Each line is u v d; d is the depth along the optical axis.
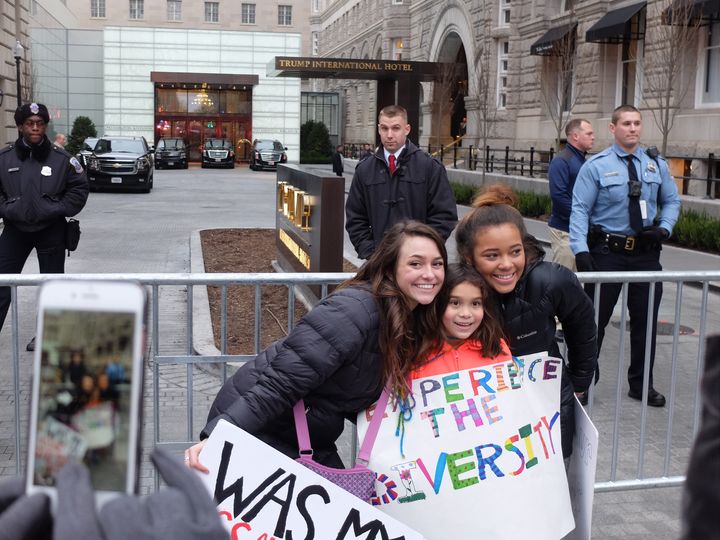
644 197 5.86
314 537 2.61
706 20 19.73
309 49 81.25
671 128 19.06
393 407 2.87
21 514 0.88
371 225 5.87
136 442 0.95
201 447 2.68
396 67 33.16
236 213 20.67
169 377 6.45
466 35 37.12
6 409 5.66
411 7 48.34
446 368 2.91
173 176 38.25
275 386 2.74
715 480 1.00
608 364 7.28
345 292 2.84
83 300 0.96
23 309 8.77
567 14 26.75
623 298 4.32
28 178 6.79
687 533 1.03
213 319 8.08
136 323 0.96
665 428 5.62
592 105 25.36
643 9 22.47
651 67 21.38
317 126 56.34
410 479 2.84
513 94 31.52
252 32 51.62
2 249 6.93
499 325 2.98
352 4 65.56
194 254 12.35
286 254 10.27
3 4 26.45
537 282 3.18
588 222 5.96
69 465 0.90
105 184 26.70
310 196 8.37
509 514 2.85
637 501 4.50
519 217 3.14
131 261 12.72
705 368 1.08
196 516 0.93
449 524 2.83
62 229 7.05
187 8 77.56
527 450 2.93
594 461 3.15
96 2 76.81
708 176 17.84
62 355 0.96
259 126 52.84
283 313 8.37
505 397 2.93
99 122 53.09
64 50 51.47
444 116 42.84
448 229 5.80
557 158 7.35
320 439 2.93
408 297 2.85
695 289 10.88
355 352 2.77
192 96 51.94
